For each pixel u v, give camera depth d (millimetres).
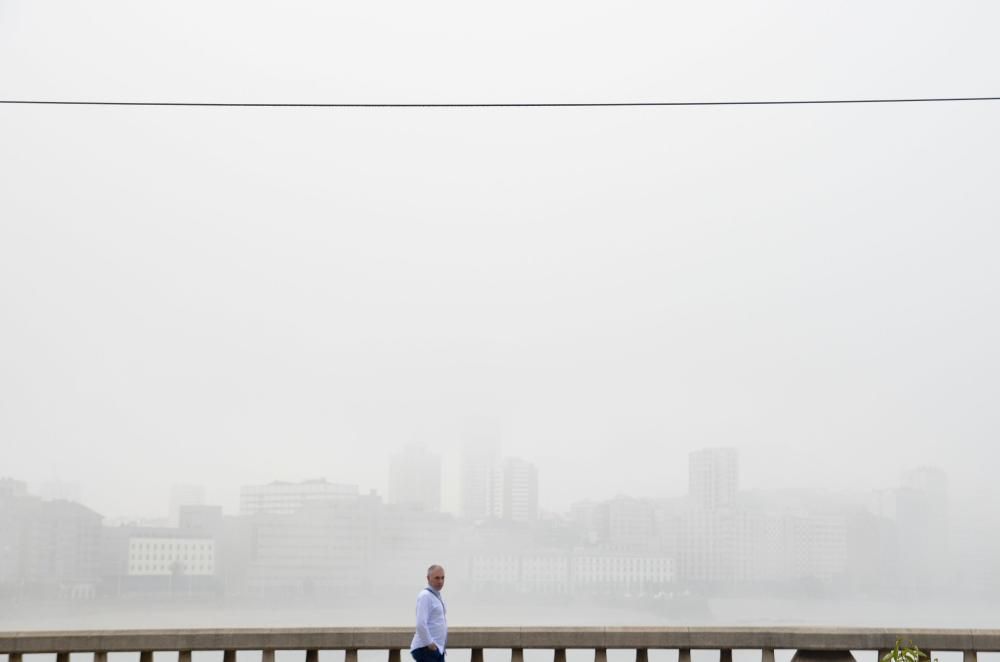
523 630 13477
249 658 99000
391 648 13375
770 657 13469
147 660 13094
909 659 12742
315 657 13375
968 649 13305
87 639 12984
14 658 12852
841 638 13469
